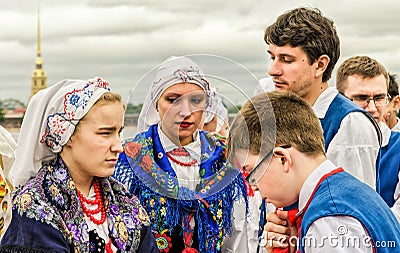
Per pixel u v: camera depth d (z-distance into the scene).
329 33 3.73
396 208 4.00
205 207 3.31
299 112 2.99
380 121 4.64
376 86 4.59
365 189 2.86
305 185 2.91
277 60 3.77
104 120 2.80
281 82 3.77
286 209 3.06
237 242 3.47
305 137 2.94
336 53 3.81
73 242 2.73
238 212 3.44
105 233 2.86
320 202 2.80
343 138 3.81
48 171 2.81
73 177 2.86
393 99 5.39
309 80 3.77
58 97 2.83
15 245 2.62
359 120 3.83
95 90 2.82
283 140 2.95
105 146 2.80
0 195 2.66
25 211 2.68
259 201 3.62
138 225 2.95
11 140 2.91
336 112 3.86
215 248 3.34
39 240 2.63
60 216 2.72
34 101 2.89
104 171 2.82
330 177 2.89
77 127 2.80
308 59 3.72
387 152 4.54
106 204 2.91
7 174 2.87
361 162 3.81
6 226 2.70
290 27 3.68
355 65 4.66
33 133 2.86
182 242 3.29
